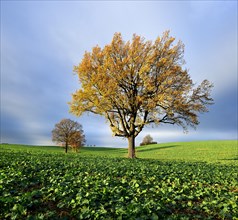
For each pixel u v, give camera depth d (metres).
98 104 30.83
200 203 9.75
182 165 24.38
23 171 13.95
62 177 12.69
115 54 33.03
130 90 32.62
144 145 98.25
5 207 7.91
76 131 66.88
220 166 24.89
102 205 8.34
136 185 11.54
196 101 31.62
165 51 31.72
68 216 7.71
